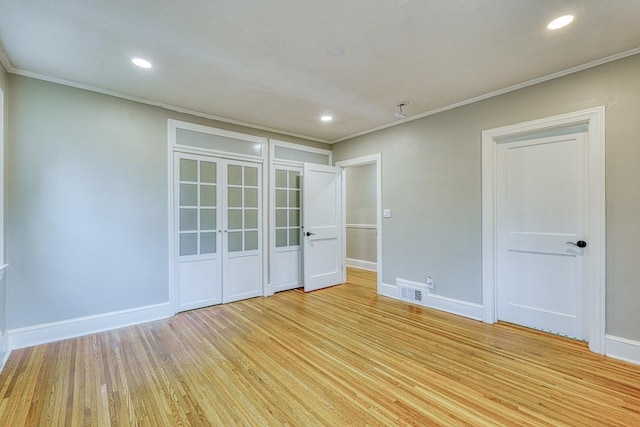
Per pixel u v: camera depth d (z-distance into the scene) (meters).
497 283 3.21
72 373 2.22
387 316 3.43
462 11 1.86
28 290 2.67
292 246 4.73
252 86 2.95
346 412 1.79
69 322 2.85
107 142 3.06
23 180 2.64
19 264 2.63
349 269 6.22
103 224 3.04
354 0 1.75
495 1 1.77
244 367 2.31
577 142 2.73
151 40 2.17
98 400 1.91
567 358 2.41
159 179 3.38
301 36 2.12
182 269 3.61
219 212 3.91
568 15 1.90
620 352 2.38
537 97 2.81
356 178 6.38
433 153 3.67
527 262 3.04
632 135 2.33
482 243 3.22
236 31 2.06
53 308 2.78
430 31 2.06
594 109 2.49
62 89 2.82
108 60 2.45
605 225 2.45
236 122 4.03
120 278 3.13
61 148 2.81
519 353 2.50
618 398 1.89
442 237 3.59
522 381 2.09
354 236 6.43
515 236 3.11
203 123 3.74
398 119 3.97
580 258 2.72
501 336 2.84
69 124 2.86
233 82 2.86
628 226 2.35
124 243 3.15
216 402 1.89
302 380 2.13
